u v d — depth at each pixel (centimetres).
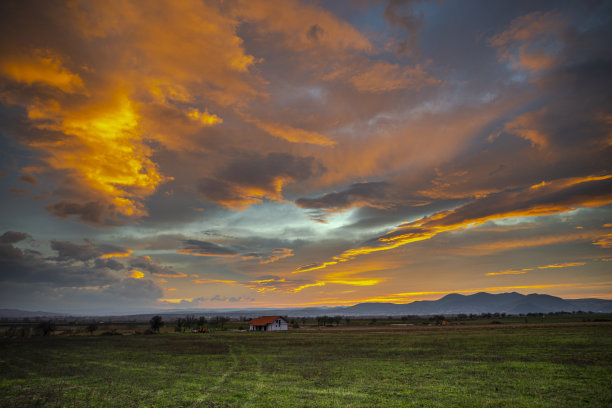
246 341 6031
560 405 1666
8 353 4531
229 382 2342
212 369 2922
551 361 2959
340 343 5234
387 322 15838
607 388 1973
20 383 2417
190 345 5375
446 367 2817
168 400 1878
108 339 7156
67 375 2733
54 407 1781
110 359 3738
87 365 3297
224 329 11494
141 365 3238
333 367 2920
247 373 2694
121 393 2061
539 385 2084
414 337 6038
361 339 5909
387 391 2017
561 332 6184
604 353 3350
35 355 4256
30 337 8175
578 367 2644
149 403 1831
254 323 11012
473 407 1664
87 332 10131
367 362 3184
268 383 2292
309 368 2892
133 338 7412
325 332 8562
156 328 10362
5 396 2028
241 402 1816
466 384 2169
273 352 4172
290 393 1997
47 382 2444
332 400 1833
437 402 1762
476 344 4512
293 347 4750
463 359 3231
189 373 2739
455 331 7525
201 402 1827
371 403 1769
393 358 3425
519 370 2592
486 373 2511
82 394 2047
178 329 10819
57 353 4456
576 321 11681
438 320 13012
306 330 10025
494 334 6191
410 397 1872
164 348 4928
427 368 2784
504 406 1662
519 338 5188
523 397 1825
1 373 2884
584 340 4616
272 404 1772
